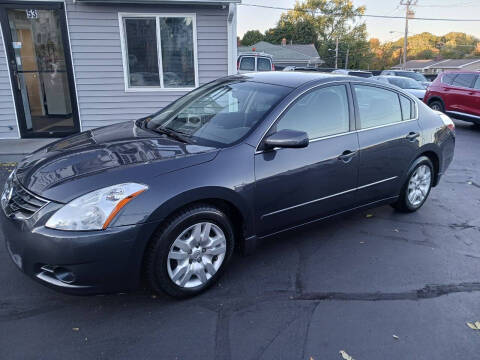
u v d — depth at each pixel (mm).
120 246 2402
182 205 2588
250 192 2908
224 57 7984
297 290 2973
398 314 2730
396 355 2355
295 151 3145
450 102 11273
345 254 3545
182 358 2281
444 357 2355
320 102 3387
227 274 3162
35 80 7484
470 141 9422
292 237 3857
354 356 2334
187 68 7973
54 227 2322
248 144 2936
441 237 3943
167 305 2752
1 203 2758
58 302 2750
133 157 2725
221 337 2455
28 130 7621
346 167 3498
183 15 7586
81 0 6969
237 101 3402
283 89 3330
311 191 3305
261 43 46625
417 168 4336
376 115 3836
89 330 2484
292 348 2379
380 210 4633
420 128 4223
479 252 3658
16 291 2857
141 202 2443
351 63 66312
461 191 5473
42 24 7234
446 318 2705
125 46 7605
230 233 2936
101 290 2457
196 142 3033
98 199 2379
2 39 7051
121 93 7832
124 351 2320
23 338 2395
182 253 2699
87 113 7809
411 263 3424
